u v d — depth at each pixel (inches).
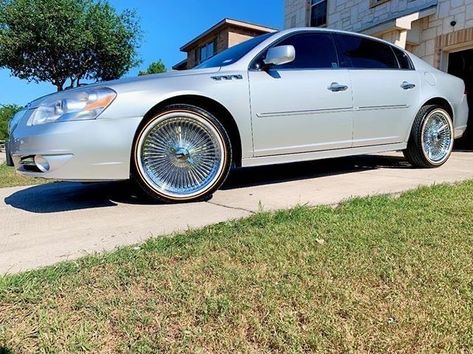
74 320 53.8
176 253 75.0
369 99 146.3
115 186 151.4
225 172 122.6
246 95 121.9
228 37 724.0
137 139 110.2
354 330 51.2
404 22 297.3
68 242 84.7
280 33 137.3
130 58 708.7
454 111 176.4
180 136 117.7
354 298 58.4
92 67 695.7
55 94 112.0
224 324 52.9
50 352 47.5
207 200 120.8
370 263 69.2
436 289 60.4
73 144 102.1
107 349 48.3
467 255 71.8
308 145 134.4
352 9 402.3
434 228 86.0
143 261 71.7
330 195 120.6
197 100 118.0
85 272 67.6
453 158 209.6
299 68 134.0
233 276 65.4
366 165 183.2
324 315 54.4
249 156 125.3
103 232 91.1
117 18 681.6
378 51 156.6
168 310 55.9
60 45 632.4
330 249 75.3
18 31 618.8
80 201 127.3
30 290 61.2
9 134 120.3
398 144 159.9
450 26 299.4
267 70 128.0
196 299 58.6
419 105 162.2
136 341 49.5
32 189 159.2
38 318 54.2
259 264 69.8
